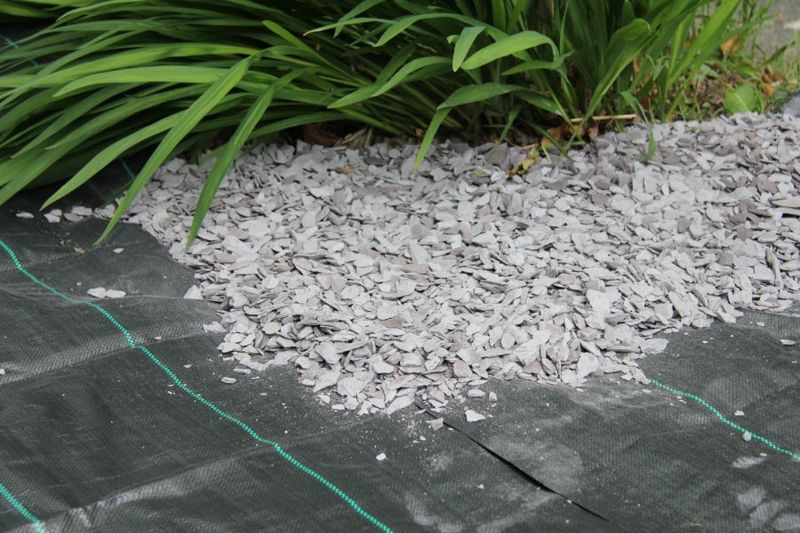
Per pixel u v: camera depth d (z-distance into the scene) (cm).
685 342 172
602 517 130
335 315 174
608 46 214
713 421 151
